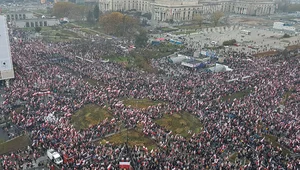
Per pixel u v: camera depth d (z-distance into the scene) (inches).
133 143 3821.4
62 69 6387.8
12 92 4921.3
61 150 3454.7
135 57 7834.6
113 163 3289.9
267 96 5172.2
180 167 3198.8
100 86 5447.8
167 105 4790.8
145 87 5536.4
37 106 4505.4
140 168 3223.4
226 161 3373.5
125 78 5920.3
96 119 4350.4
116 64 7062.0
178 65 7465.6
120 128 4148.6
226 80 6058.1
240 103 4830.2
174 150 3582.7
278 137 3978.8
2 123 4158.5
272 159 3447.3
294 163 3420.3
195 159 3373.5
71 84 5408.5
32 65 6348.4
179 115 4520.2
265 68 6963.6
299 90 5580.7
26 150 3582.7
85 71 6240.2
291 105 4913.9
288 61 7824.8
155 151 3592.5
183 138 3892.7
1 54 5344.5
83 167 3137.3
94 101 4835.1
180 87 5565.9
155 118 4419.3
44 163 3366.1
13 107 4485.7
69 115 4296.3
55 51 7736.2
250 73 6501.0
